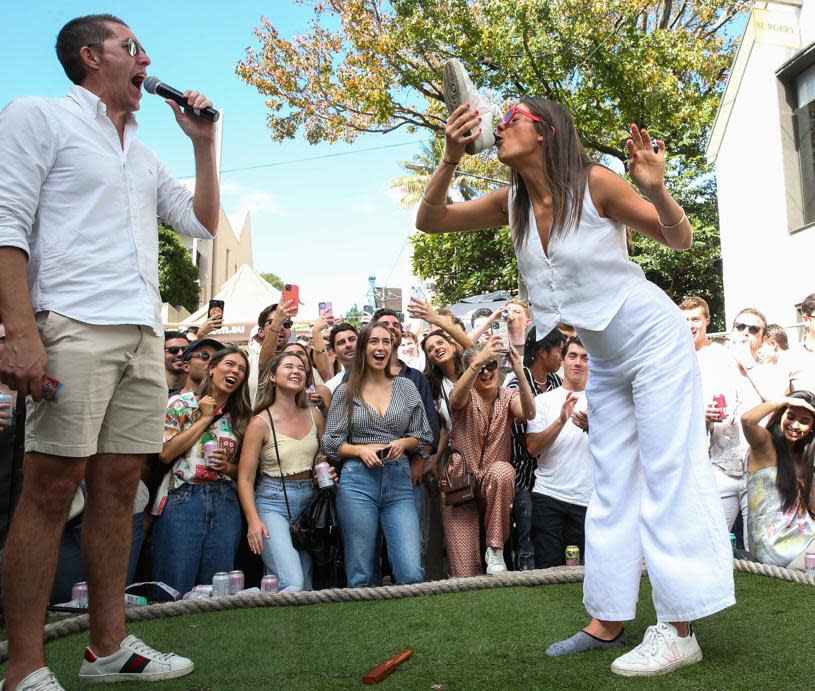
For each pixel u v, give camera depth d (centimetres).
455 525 450
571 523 448
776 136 983
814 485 402
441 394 497
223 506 426
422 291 509
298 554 426
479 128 242
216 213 270
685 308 496
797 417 404
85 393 217
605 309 238
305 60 1627
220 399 446
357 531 416
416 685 227
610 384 252
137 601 374
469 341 509
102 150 231
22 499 216
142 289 235
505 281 1675
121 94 237
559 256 240
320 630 304
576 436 452
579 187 235
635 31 1545
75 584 376
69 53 234
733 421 469
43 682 207
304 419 457
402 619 316
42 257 219
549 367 507
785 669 230
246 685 233
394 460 426
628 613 247
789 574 360
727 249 1075
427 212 267
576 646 254
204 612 342
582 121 1514
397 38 1520
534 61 1482
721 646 256
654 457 237
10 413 338
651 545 237
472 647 269
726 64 1667
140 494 406
